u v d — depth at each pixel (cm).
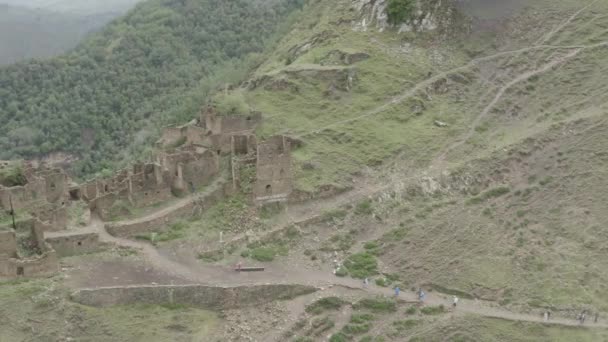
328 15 13088
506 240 7575
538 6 12106
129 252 6538
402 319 6381
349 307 6397
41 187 6594
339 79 10156
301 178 7925
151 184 7194
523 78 10525
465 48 11338
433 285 6869
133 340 5703
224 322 6103
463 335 6288
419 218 7731
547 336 6412
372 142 8838
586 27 11544
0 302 5628
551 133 9262
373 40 11519
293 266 6819
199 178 7556
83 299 5828
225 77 14650
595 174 8556
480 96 10275
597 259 7419
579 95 10094
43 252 6103
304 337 6031
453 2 11900
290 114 9475
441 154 8819
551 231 7812
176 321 5959
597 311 6744
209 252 6738
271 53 13975
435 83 10369
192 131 8262
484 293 6844
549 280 7094
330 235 7319
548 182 8488
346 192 7944
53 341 5531
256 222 7250
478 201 8100
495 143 9169
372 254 7156
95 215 6956
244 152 8100
